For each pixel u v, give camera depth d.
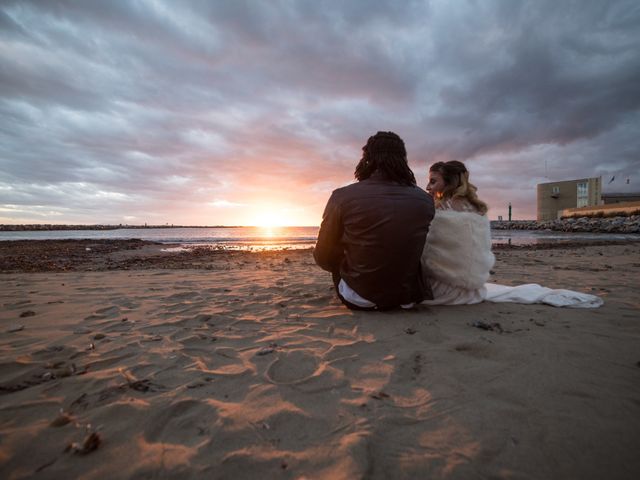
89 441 1.24
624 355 2.02
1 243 17.61
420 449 1.23
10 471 1.12
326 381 1.75
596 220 40.34
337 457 1.19
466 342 2.23
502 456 1.19
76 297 3.75
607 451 1.20
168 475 1.11
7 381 1.74
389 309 2.97
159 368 1.90
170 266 7.53
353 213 2.63
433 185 3.30
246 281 4.89
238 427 1.36
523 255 10.10
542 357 1.99
